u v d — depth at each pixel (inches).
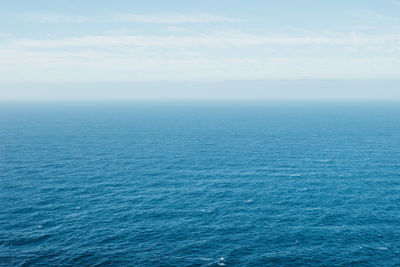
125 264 1476.4
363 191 2396.7
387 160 3336.6
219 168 3085.6
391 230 1775.3
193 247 1619.1
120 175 2832.2
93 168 3053.6
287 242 1664.6
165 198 2277.3
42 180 2652.6
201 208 2101.4
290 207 2108.8
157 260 1508.4
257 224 1866.4
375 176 2778.1
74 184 2561.5
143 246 1626.5
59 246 1612.9
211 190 2447.1
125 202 2196.1
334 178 2733.8
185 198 2278.5
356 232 1758.1
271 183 2615.7
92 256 1533.0
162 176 2812.5
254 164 3233.3
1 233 1724.9
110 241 1670.8
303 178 2743.6
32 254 1539.1
